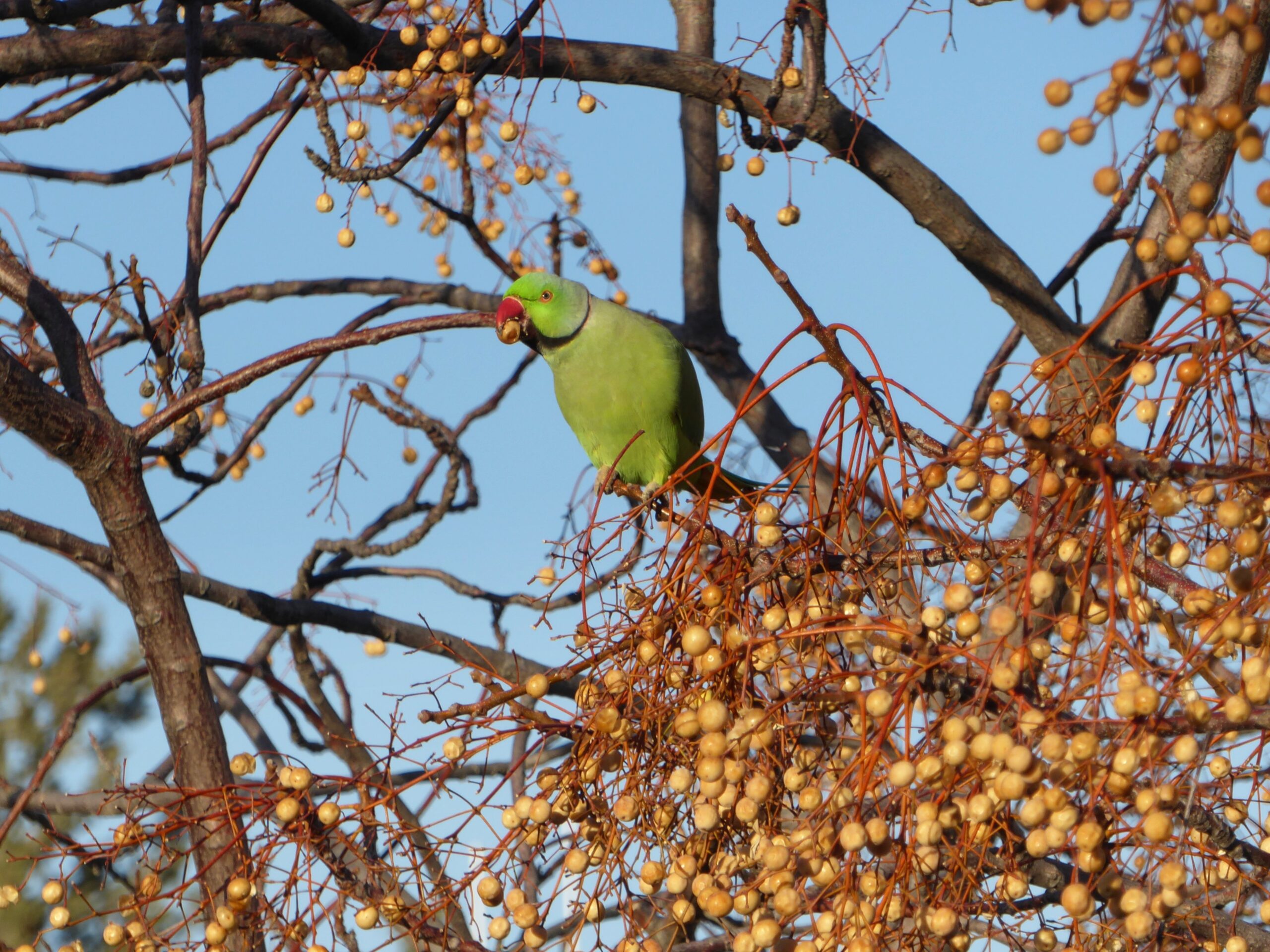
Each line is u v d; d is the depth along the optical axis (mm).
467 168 11375
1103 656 4527
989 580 5586
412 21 10430
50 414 6605
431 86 11430
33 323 9586
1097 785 4562
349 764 10148
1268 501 5363
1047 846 4500
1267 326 5410
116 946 5746
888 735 5008
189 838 7020
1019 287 9469
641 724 5535
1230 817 5699
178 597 7145
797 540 5734
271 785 5809
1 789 10242
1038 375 5703
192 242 8984
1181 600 6055
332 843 6137
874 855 4730
